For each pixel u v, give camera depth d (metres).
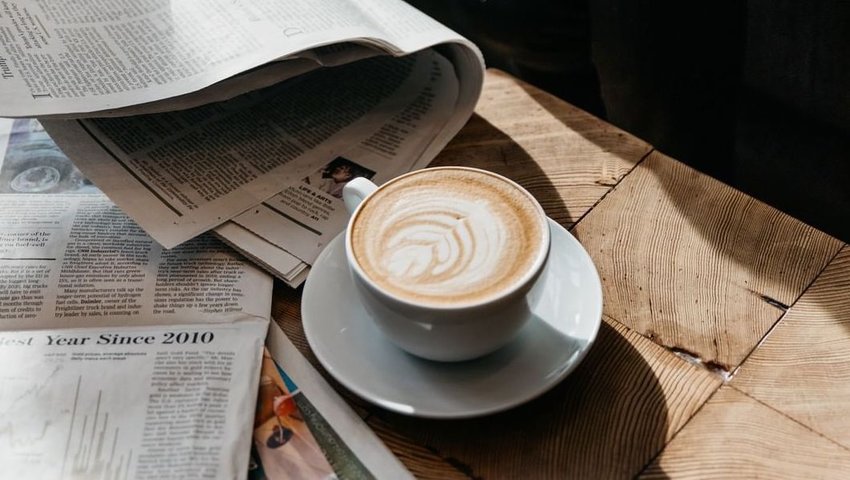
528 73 1.10
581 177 0.58
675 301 0.49
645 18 0.83
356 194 0.49
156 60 0.56
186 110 0.64
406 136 0.61
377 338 0.47
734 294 0.49
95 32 0.59
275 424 0.45
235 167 0.59
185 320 0.50
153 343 0.48
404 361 0.46
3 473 0.43
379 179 0.58
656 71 0.87
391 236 0.45
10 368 0.47
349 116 0.63
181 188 0.57
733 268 0.51
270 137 0.61
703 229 0.53
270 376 0.47
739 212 0.54
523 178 0.58
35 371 0.46
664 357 0.46
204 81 0.54
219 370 0.47
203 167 0.59
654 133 0.94
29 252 0.54
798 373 0.45
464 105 0.63
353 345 0.47
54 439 0.44
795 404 0.44
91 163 0.58
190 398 0.46
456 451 0.44
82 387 0.46
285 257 0.52
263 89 0.66
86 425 0.44
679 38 0.83
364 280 0.42
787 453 0.42
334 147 0.61
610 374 0.46
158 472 0.43
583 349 0.44
